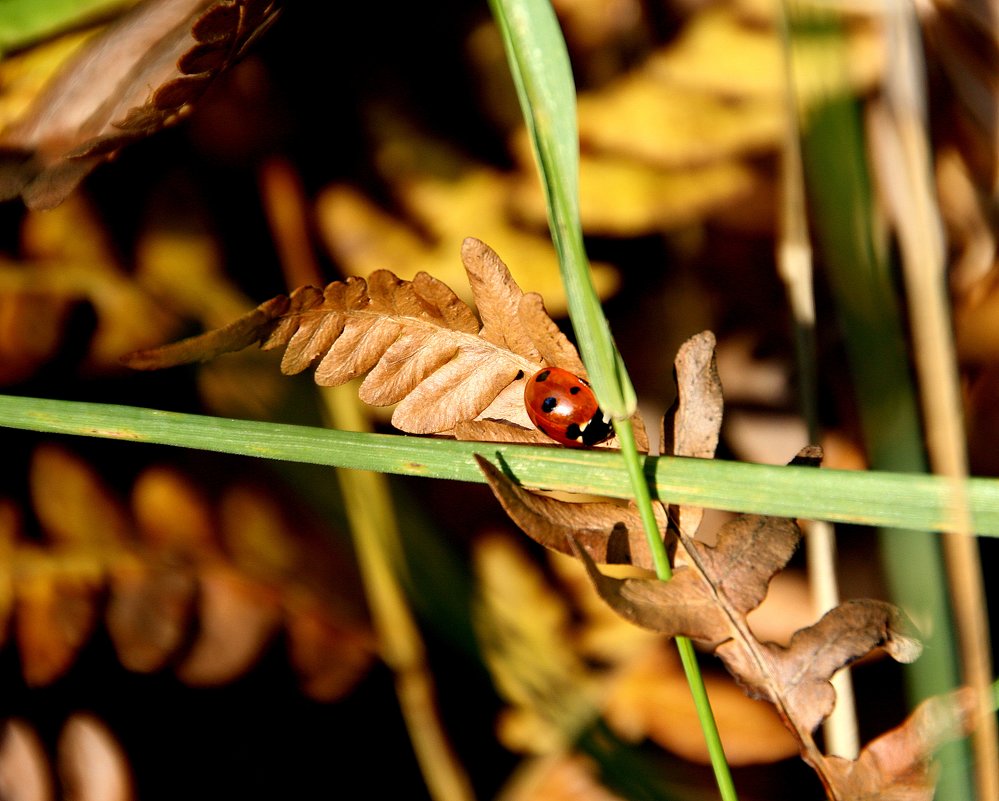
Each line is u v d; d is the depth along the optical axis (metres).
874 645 0.29
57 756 0.35
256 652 0.36
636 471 0.29
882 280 0.33
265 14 0.31
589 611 0.37
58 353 0.37
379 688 0.36
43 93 0.33
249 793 0.36
